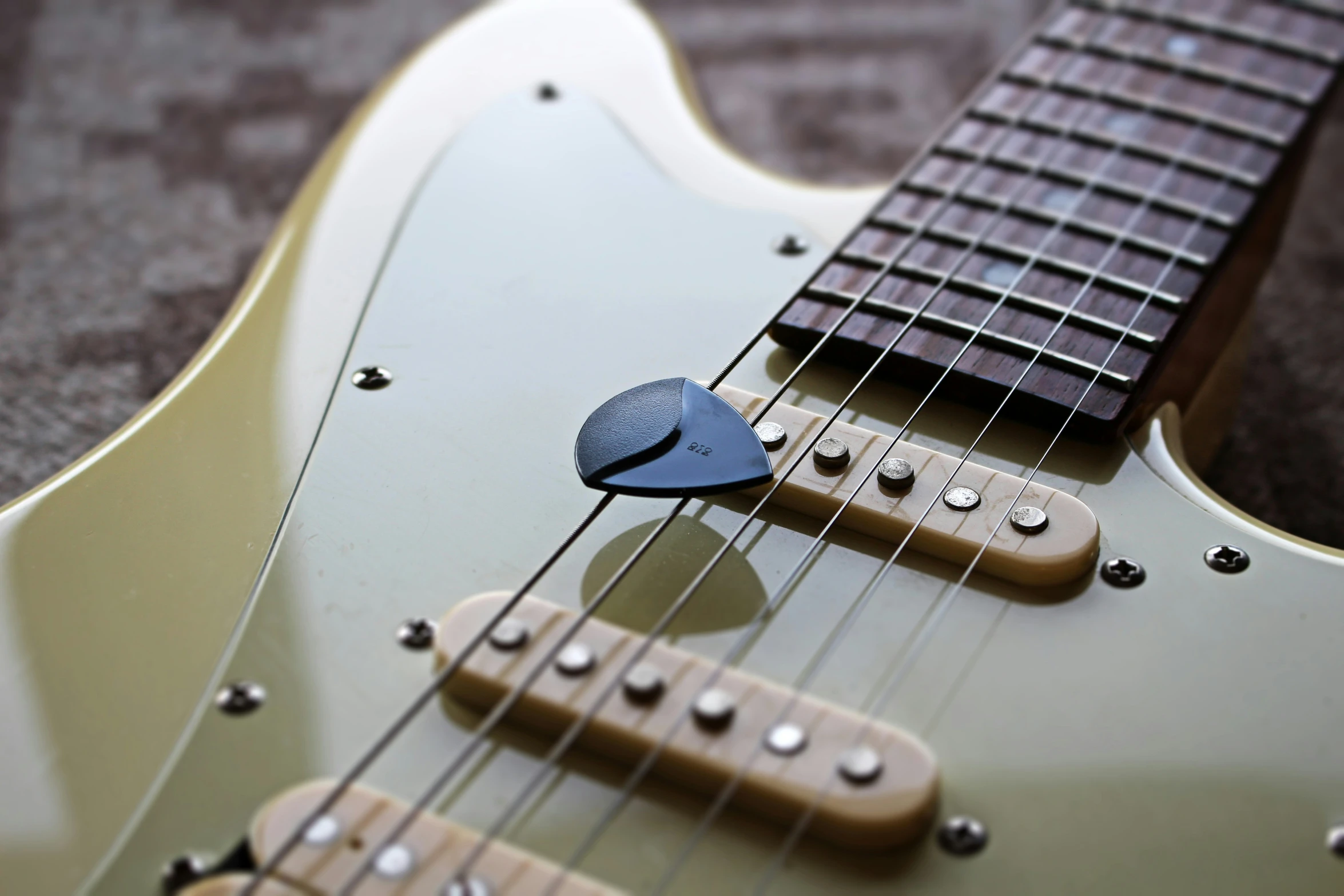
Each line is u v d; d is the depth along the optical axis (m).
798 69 0.80
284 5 0.87
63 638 0.39
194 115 0.75
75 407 0.56
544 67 0.53
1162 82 0.51
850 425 0.42
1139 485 0.42
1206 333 0.50
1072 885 0.36
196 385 0.44
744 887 0.36
